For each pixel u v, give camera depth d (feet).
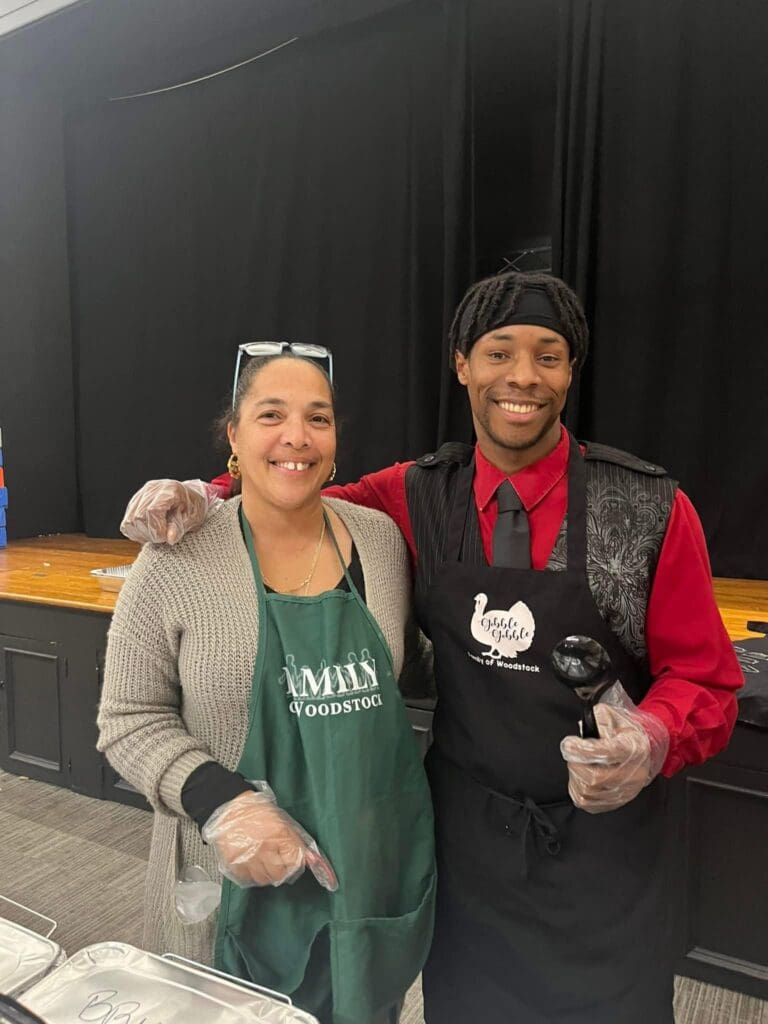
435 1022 3.80
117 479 15.83
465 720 3.52
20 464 15.53
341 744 3.10
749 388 9.37
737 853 5.44
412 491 3.83
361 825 3.09
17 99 15.02
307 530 3.37
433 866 3.43
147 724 3.08
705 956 5.61
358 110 12.34
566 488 3.46
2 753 9.43
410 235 11.87
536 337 3.25
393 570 3.55
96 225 15.61
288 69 12.98
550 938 3.42
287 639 3.12
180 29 13.05
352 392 12.70
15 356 15.34
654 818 3.51
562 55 10.08
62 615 8.63
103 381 15.84
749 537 9.50
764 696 5.13
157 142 14.61
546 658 3.29
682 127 9.60
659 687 3.27
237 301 13.94
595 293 10.19
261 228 13.48
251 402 3.24
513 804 3.43
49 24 13.02
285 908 3.08
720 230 9.44
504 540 3.44
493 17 10.86
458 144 10.85
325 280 12.88
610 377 10.21
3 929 2.69
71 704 8.76
